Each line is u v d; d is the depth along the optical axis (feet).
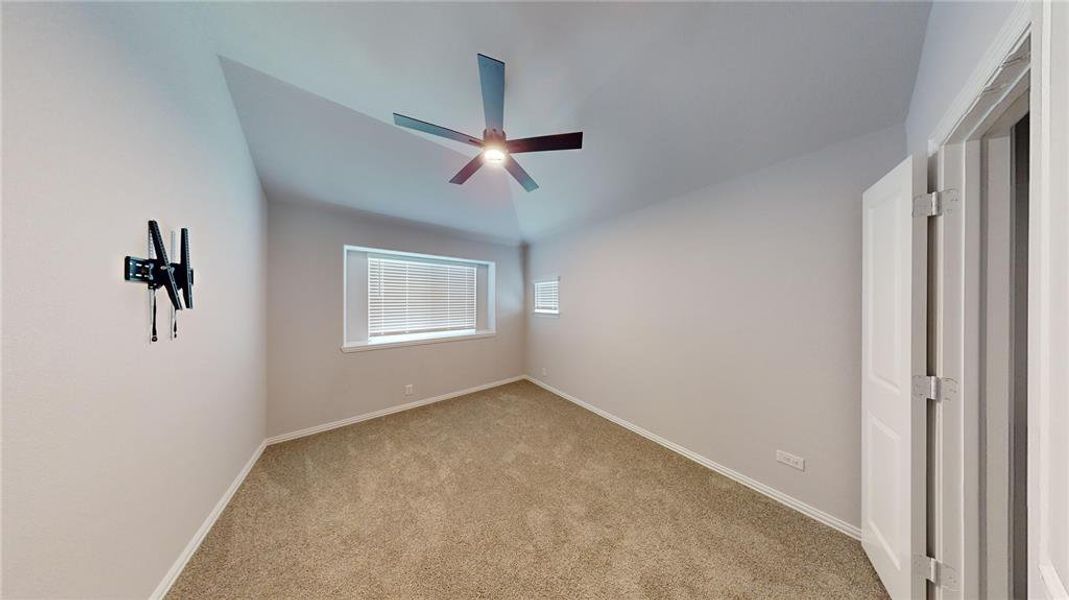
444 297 12.82
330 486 6.66
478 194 10.78
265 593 4.28
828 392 5.59
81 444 2.98
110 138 3.31
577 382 11.56
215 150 5.55
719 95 5.61
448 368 12.21
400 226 10.96
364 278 10.89
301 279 9.12
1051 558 1.48
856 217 5.24
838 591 4.35
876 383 4.49
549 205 10.91
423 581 4.49
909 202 3.75
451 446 8.43
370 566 4.72
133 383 3.63
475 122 7.26
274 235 8.69
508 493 6.45
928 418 3.72
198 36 4.97
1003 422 3.39
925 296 3.69
